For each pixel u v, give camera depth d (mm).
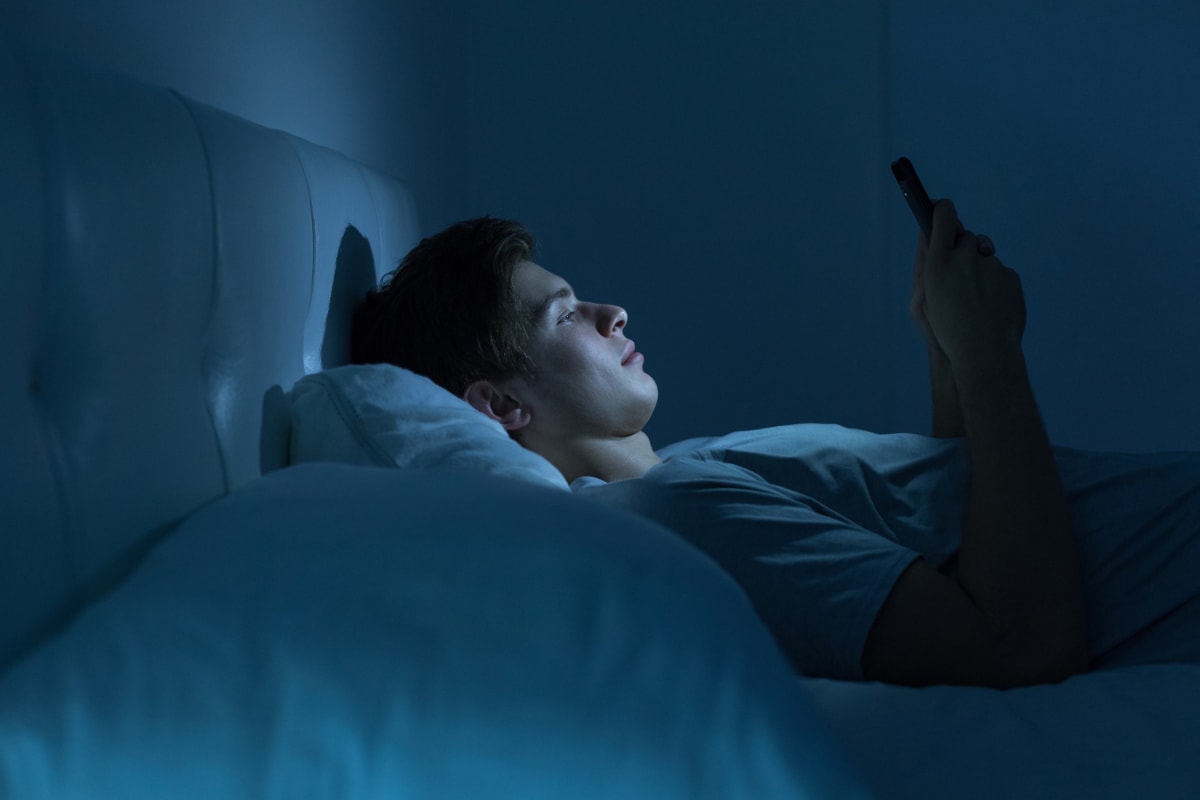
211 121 869
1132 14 2203
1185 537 1063
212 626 415
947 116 2289
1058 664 873
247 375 908
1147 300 2242
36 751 375
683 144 2439
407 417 916
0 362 564
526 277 1309
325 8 1587
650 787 372
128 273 690
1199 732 715
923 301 1309
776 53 2416
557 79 2447
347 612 416
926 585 895
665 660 401
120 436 682
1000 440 970
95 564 645
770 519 962
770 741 387
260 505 525
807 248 2428
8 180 572
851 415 2439
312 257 1104
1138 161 2221
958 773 668
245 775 375
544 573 429
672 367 2473
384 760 377
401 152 1983
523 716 383
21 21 824
